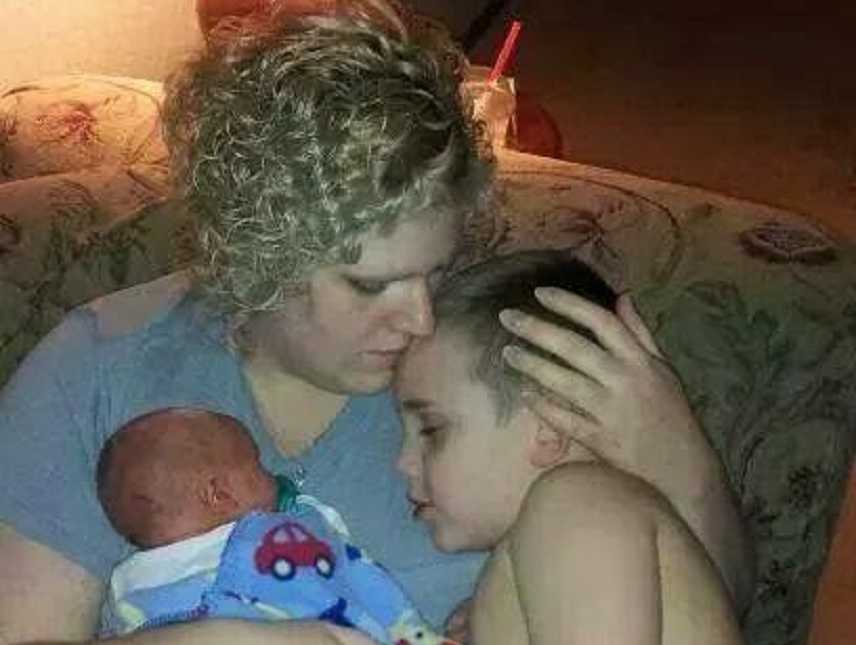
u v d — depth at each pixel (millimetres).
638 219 1350
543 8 4523
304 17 1104
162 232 1382
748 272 1304
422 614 1208
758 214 1362
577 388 1134
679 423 1151
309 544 1127
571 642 1004
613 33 4340
